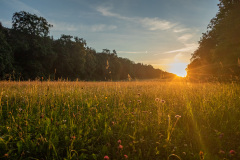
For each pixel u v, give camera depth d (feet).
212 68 67.51
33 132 7.85
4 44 96.53
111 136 7.80
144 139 7.57
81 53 186.70
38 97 15.02
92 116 10.37
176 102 13.83
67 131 8.09
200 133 8.13
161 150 6.82
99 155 6.36
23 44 112.68
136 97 16.81
